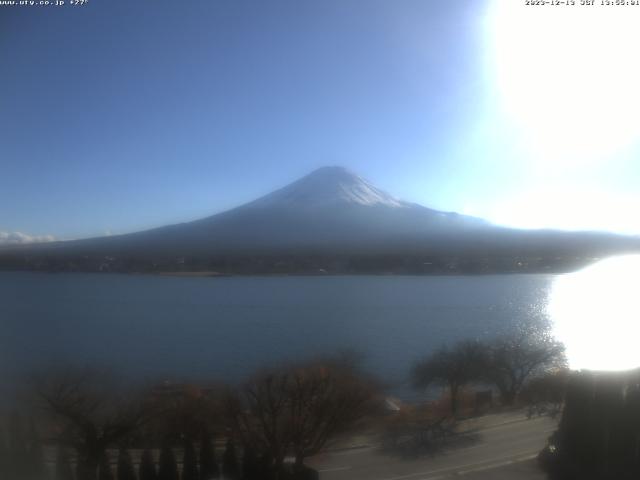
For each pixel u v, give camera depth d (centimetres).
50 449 661
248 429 662
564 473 605
